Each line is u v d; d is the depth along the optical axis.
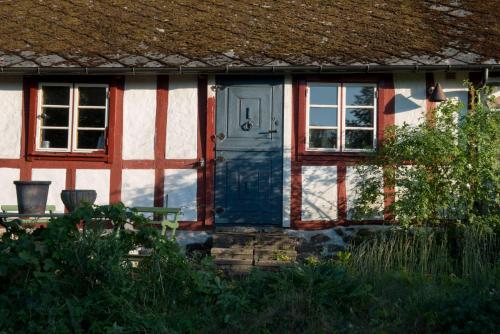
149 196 9.26
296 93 9.26
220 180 9.24
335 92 9.28
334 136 9.26
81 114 9.43
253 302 5.89
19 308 5.39
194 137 9.30
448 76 9.12
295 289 5.97
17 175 9.30
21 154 9.33
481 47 9.08
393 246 7.51
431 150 8.08
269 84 9.29
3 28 10.23
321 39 9.54
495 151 8.07
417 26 9.93
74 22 10.44
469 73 9.09
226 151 9.27
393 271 6.75
